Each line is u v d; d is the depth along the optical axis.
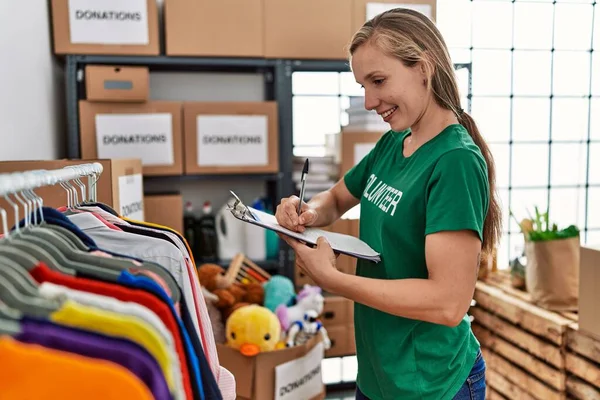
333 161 2.70
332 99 2.96
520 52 3.15
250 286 2.32
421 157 1.13
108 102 2.28
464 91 1.22
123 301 0.67
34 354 0.49
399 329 1.16
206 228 2.57
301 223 1.22
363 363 1.28
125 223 1.06
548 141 3.23
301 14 2.46
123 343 0.56
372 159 1.41
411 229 1.12
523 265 2.54
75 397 0.49
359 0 2.51
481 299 2.62
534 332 2.22
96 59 2.30
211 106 2.39
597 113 3.29
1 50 1.65
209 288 2.25
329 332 2.58
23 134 1.87
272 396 2.03
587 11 3.20
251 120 2.44
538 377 2.22
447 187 1.04
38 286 0.60
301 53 2.47
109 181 1.56
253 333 1.98
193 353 0.74
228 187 2.80
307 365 2.14
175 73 2.71
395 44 1.07
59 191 1.36
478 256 1.04
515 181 3.21
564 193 3.29
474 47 3.09
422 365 1.15
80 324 0.57
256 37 2.42
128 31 2.28
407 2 2.55
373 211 1.23
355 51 1.14
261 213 1.31
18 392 0.48
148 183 2.71
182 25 2.35
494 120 3.16
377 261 1.16
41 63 2.11
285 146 2.54
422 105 1.12
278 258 2.60
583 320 1.93
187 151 2.39
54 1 2.20
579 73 3.24
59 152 2.38
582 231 3.34
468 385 1.20
